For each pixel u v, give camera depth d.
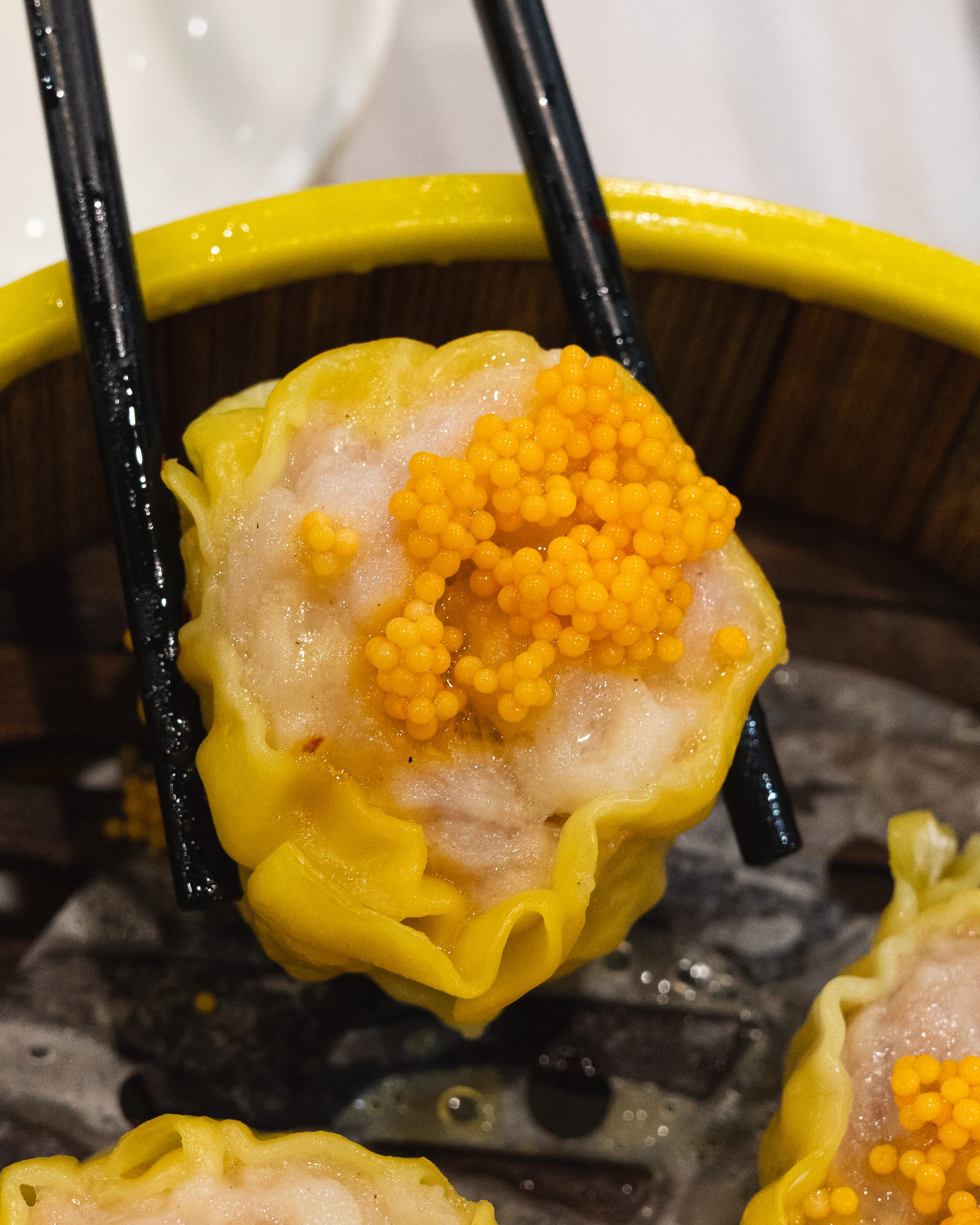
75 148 0.24
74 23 0.24
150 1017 0.25
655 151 0.32
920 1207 0.23
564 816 0.23
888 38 0.34
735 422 0.27
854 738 0.27
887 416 0.27
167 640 0.23
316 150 0.29
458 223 0.25
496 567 0.23
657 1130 0.25
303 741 0.23
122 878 0.26
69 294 0.24
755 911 0.26
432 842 0.23
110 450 0.23
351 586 0.23
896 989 0.24
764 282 0.26
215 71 0.30
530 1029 0.26
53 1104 0.25
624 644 0.23
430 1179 0.23
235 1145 0.23
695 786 0.23
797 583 0.28
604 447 0.23
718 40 0.33
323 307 0.26
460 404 0.23
